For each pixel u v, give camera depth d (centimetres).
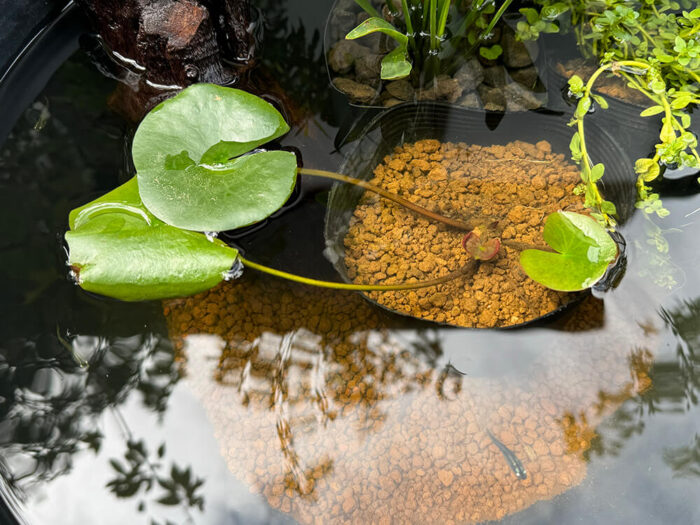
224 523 40
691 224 47
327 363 44
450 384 43
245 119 45
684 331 44
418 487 40
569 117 52
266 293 46
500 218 49
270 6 56
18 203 48
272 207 43
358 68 54
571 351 44
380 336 44
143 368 44
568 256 42
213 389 43
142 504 40
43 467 41
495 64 54
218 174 43
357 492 40
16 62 53
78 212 43
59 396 43
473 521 40
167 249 41
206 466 41
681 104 47
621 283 45
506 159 51
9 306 45
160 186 42
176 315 45
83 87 53
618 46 54
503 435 41
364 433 42
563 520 40
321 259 47
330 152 51
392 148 52
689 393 42
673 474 40
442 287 46
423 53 55
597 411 42
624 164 49
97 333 45
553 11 55
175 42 49
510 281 46
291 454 41
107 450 42
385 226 49
